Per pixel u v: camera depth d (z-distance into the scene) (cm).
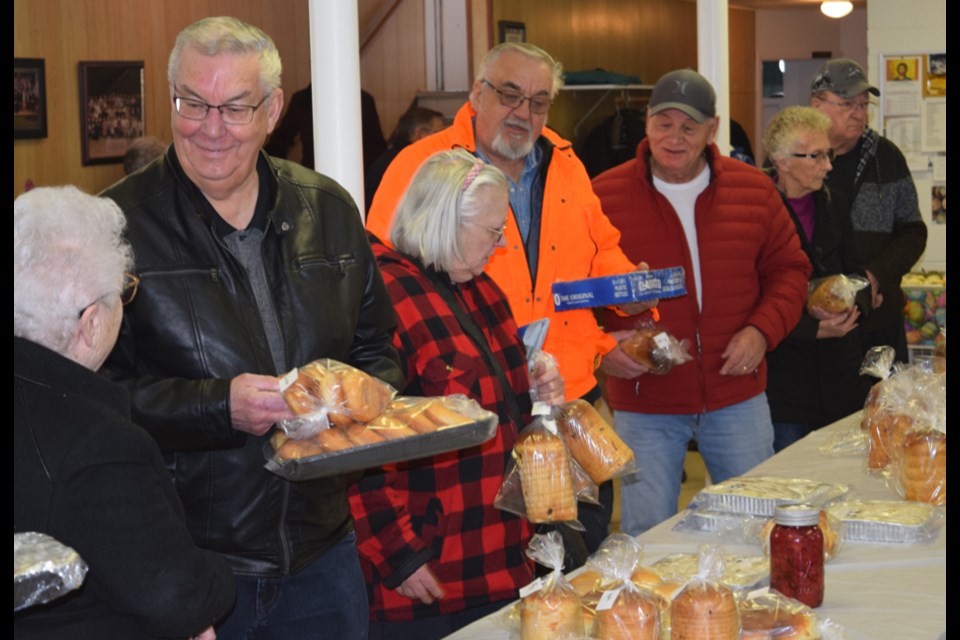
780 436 403
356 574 221
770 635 177
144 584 151
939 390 259
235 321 203
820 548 198
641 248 353
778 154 387
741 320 357
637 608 177
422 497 234
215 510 201
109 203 162
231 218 209
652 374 353
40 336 149
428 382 237
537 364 256
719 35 428
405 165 308
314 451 187
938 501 250
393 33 700
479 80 312
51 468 145
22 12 477
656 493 357
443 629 241
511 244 308
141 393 193
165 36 564
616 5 825
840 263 399
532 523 243
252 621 206
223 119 196
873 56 601
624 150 711
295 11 656
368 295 226
